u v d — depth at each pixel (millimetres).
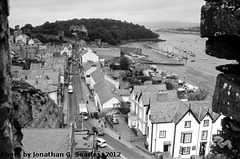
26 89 8125
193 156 38906
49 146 20859
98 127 51438
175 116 41938
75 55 149375
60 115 28297
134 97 53875
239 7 5543
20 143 6637
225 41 6352
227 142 6906
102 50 156375
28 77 67875
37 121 21781
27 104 7453
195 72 125375
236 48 6316
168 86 82938
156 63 145250
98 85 71688
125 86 83875
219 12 5867
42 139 21219
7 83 5375
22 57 116438
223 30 5844
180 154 42062
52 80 67875
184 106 42594
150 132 42281
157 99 48031
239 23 5527
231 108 6406
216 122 42219
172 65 144750
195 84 100000
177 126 41125
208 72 125375
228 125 6953
